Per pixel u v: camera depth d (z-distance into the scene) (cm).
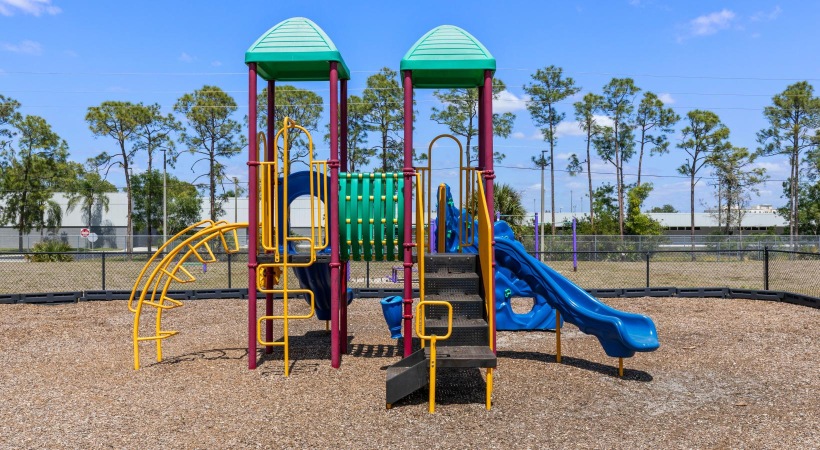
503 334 944
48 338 897
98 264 2809
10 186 4534
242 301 1321
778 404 559
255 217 697
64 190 4831
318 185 701
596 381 644
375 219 713
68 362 737
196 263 2528
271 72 759
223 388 614
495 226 927
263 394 592
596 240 3294
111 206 5019
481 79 754
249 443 457
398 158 3738
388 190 718
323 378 656
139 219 4891
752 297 1321
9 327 991
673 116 4788
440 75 732
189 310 1188
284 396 585
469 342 588
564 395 589
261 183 708
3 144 4541
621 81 4722
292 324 1045
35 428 492
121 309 1205
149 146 4659
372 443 458
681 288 1370
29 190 4597
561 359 753
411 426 497
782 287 1761
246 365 718
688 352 791
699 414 529
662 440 463
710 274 2266
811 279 2027
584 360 748
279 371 688
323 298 836
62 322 1043
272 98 784
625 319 670
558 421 510
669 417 521
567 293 695
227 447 450
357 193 724
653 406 554
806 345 831
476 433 480
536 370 694
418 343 813
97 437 470
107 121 4481
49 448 447
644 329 657
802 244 3272
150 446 452
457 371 689
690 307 1213
